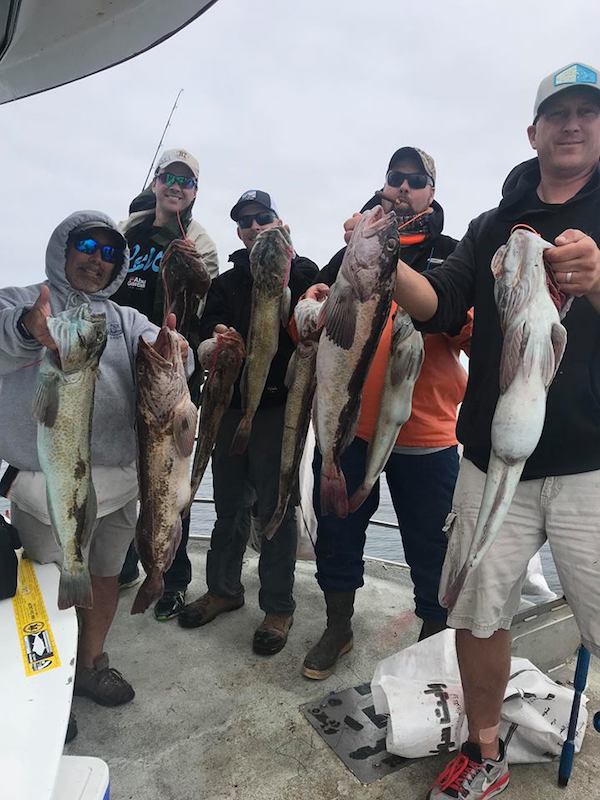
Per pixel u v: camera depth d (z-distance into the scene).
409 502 2.52
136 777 1.94
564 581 1.69
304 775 1.94
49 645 1.51
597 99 1.57
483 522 1.47
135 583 3.27
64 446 1.70
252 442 2.65
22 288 1.99
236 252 2.71
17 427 1.92
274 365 2.56
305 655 2.66
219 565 2.92
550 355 1.38
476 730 1.81
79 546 1.72
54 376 1.66
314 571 3.58
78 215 1.95
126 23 1.66
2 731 1.23
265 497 2.65
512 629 2.28
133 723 2.20
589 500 1.62
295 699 2.33
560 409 1.61
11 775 1.13
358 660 2.62
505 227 1.77
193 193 2.79
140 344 1.90
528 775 1.91
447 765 1.88
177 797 1.86
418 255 2.49
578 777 1.91
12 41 1.60
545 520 1.71
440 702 1.98
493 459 1.45
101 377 2.03
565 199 1.71
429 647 2.14
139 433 1.95
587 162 1.64
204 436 2.44
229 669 2.54
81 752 2.04
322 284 2.29
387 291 1.71
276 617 2.72
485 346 1.78
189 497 2.05
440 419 2.45
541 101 1.62
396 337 2.22
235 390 2.68
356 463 2.48
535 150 1.73
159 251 2.82
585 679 1.83
